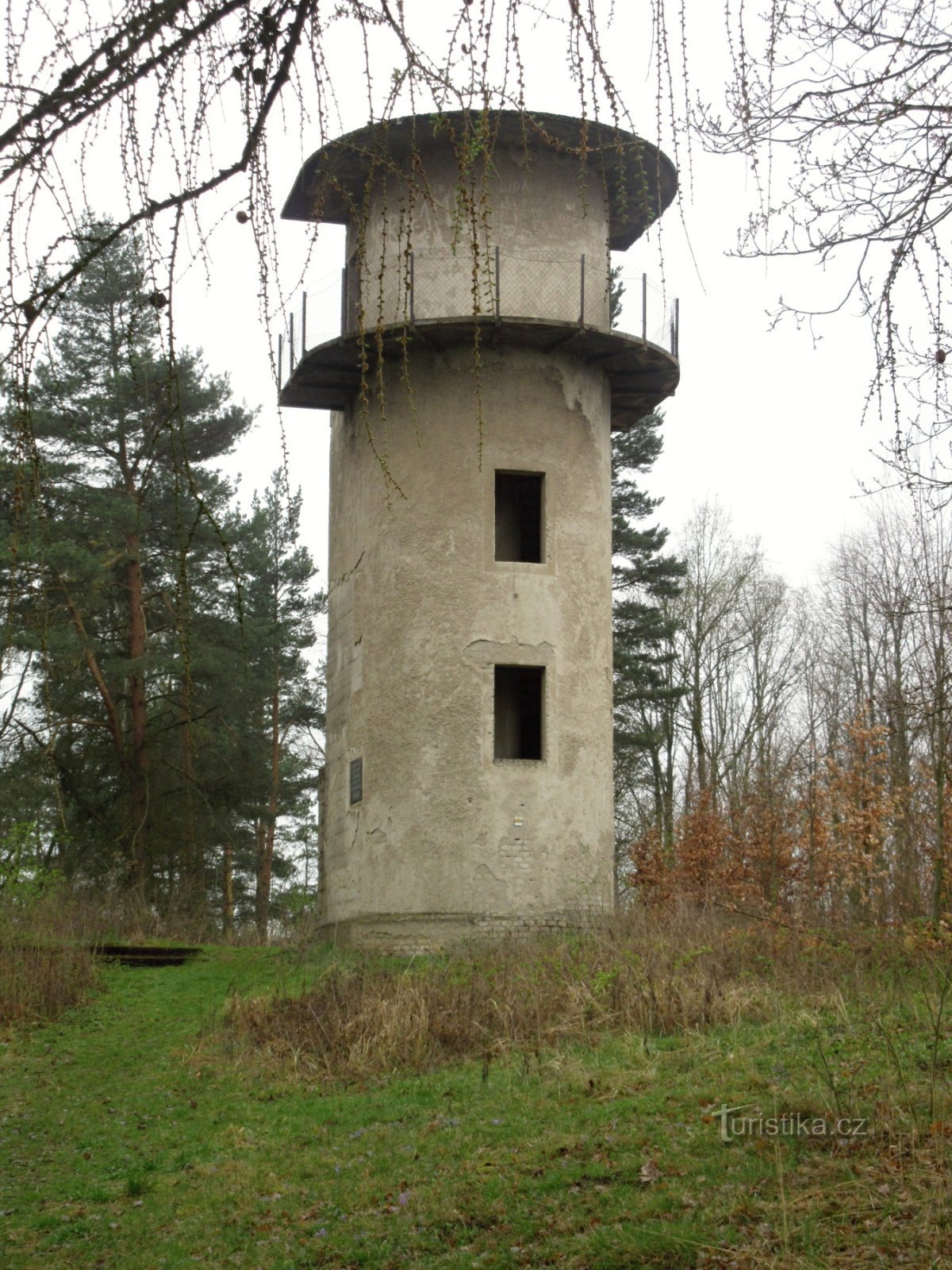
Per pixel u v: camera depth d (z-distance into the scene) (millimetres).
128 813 33094
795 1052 12688
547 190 24500
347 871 24547
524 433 24375
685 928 18594
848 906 21469
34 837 28969
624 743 39469
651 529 40156
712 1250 8312
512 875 23047
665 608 41812
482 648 23703
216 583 31344
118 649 33000
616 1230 9008
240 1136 13188
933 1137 9398
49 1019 19922
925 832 20938
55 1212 11703
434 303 23844
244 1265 9828
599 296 24766
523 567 24078
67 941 24312
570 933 21562
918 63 6621
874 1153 9516
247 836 37500
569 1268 8641
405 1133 12375
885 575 30219
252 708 34156
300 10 4637
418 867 23141
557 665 23984
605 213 25047
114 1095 15695
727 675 46375
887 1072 11281
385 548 24391
